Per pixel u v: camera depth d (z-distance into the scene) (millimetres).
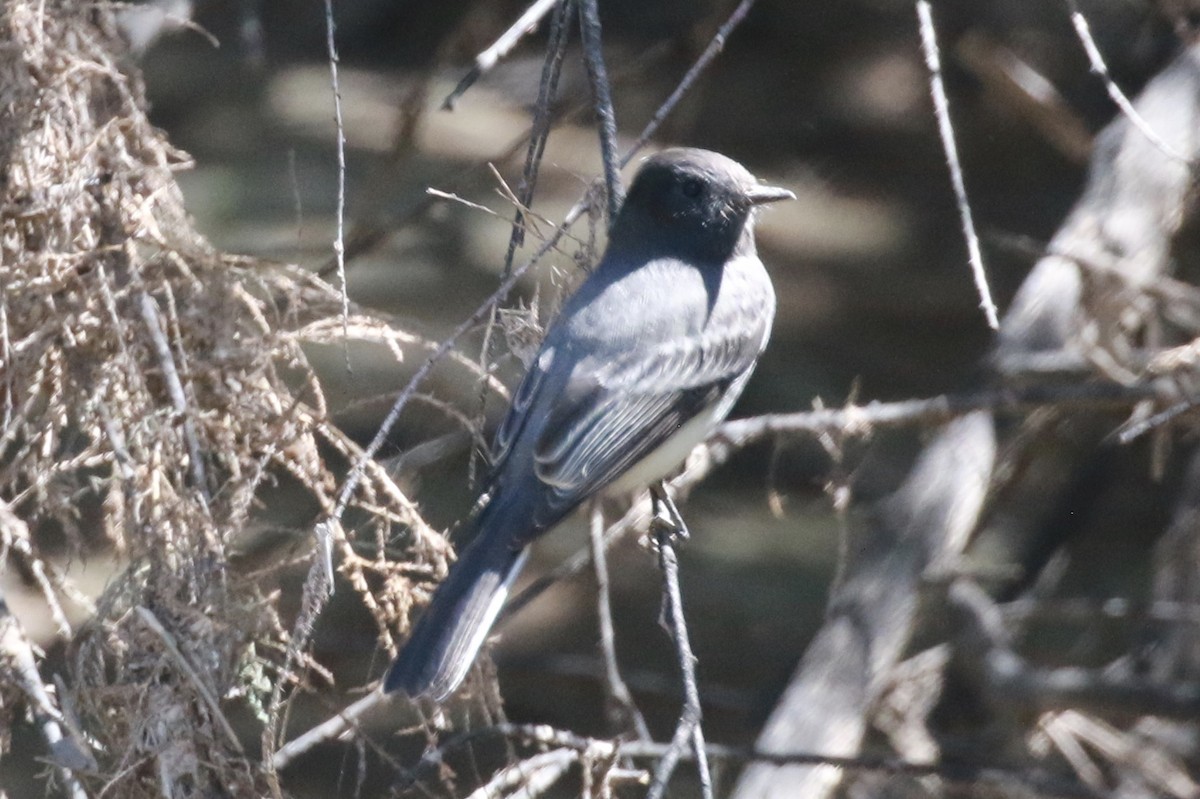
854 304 17500
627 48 18656
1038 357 9930
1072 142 13500
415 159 16859
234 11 18500
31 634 9359
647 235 9039
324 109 18312
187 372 7371
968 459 10133
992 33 16766
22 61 7719
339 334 7629
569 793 12227
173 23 9844
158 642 6949
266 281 7820
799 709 9445
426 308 15094
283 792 7020
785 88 20047
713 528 15102
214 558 7059
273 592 7180
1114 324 10102
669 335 8609
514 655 13438
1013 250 16203
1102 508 14148
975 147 18984
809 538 15008
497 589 7535
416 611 8672
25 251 7609
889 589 9797
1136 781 10859
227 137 17672
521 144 9555
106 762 7172
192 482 7348
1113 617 12477
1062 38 16703
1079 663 12594
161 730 6836
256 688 7133
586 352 8414
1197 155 10820
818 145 19578
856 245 18312
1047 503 13422
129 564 7082
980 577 11414
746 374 9172
